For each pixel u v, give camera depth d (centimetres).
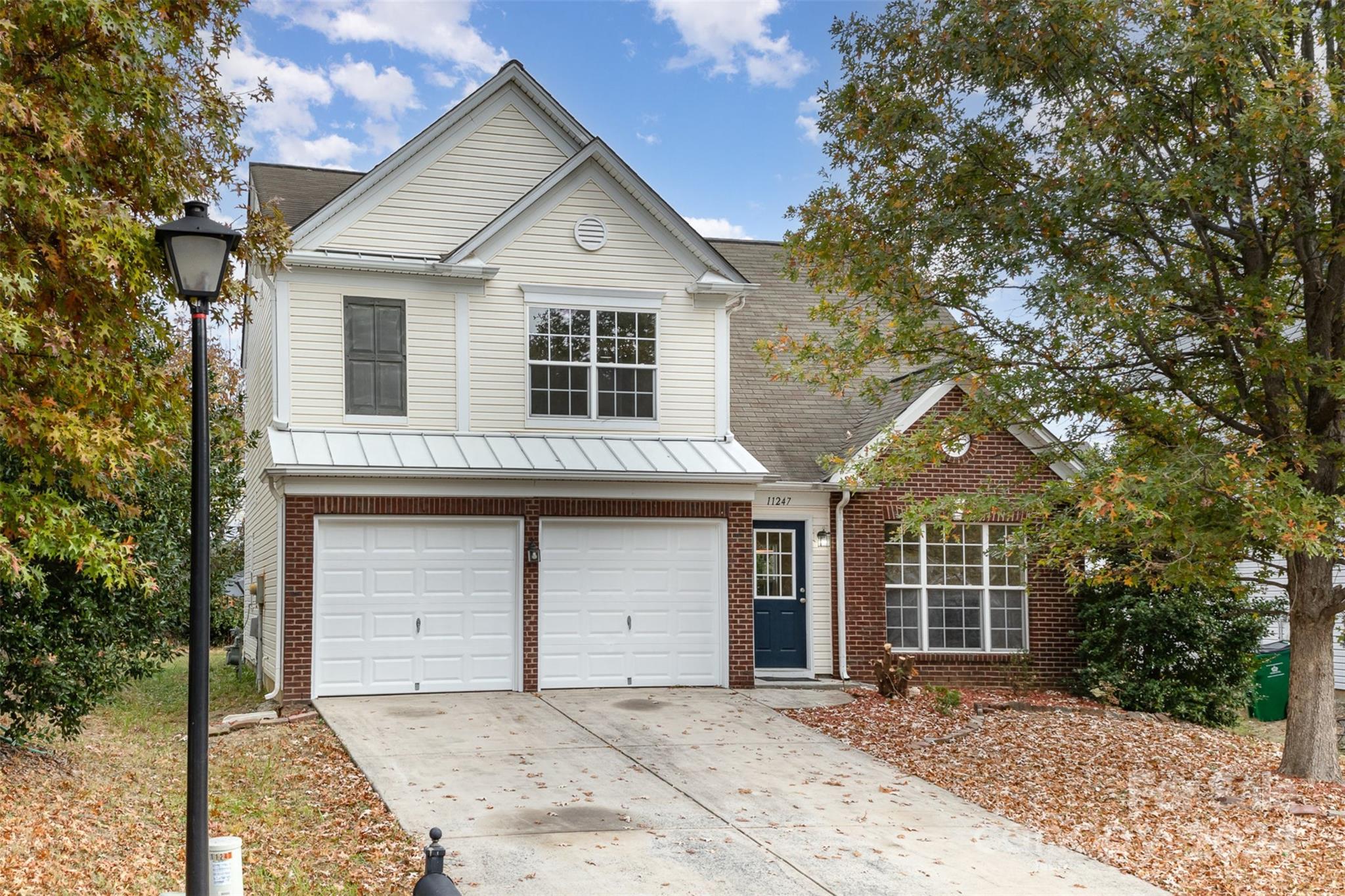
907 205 1261
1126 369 1255
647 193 1802
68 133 792
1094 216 1170
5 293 766
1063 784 1226
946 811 1113
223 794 1098
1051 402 1260
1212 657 1731
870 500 1869
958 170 1239
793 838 1002
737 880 887
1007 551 1362
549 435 1752
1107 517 1138
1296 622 1273
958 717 1544
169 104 958
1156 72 1134
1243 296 1142
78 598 1132
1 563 774
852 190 1321
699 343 1838
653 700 1622
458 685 1648
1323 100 1049
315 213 1680
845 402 1606
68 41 860
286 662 1566
